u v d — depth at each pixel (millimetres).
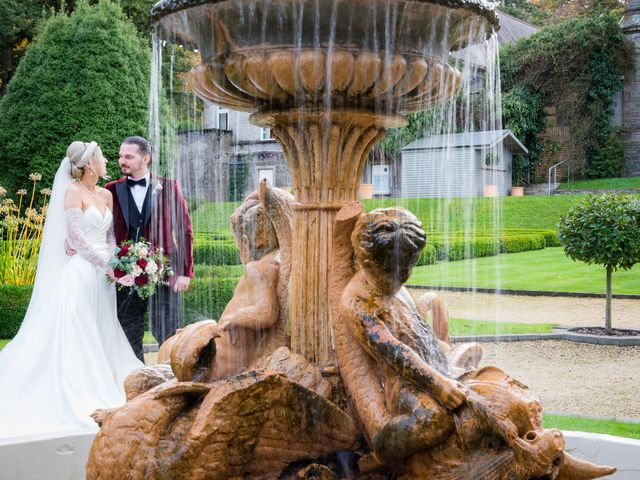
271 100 2973
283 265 3141
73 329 5086
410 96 3059
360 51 2672
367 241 2676
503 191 33344
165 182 5711
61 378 4961
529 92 34719
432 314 3377
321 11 2578
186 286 5758
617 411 5707
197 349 2748
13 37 23000
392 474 2635
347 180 3035
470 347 3176
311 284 2977
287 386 2602
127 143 5535
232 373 2980
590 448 3430
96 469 2498
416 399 2477
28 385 5004
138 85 14203
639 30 35531
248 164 17969
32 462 3416
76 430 3645
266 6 2580
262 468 2617
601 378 7023
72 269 5223
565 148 35375
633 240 9383
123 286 5426
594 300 12344
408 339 2676
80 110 14078
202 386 2619
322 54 2650
